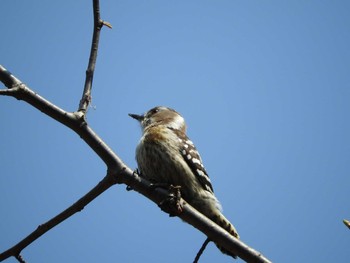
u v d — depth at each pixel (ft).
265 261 22.22
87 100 23.58
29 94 21.98
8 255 22.36
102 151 23.03
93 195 22.77
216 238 23.17
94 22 25.31
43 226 22.48
